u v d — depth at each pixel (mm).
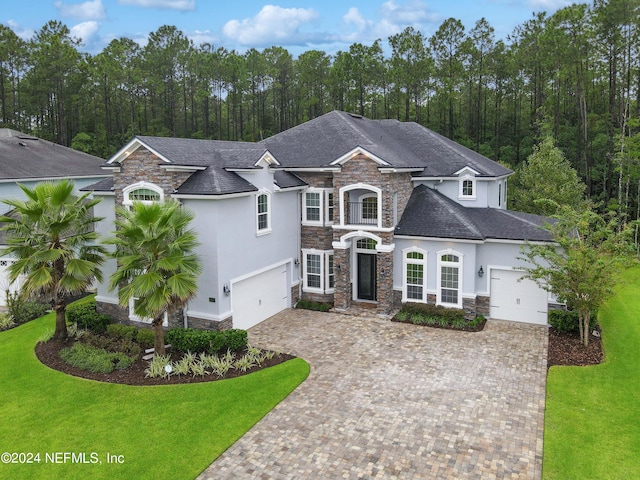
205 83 68938
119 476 11625
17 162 34375
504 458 12008
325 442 12789
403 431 13242
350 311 23984
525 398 15000
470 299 21922
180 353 18625
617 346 19047
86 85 65812
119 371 17312
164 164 18984
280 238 23766
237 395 15367
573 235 20281
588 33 43594
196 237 19156
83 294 27938
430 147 27859
